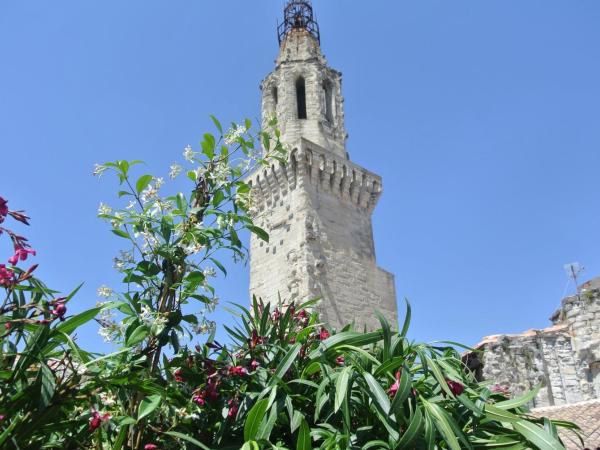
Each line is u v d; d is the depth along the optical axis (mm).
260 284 33562
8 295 4324
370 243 36031
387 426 5121
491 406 5754
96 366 5230
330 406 5668
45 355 4867
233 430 5668
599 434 15555
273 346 6258
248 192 6949
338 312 30922
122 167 6332
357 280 33344
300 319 7242
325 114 39625
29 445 4602
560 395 24719
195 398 5547
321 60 42156
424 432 5141
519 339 26109
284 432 5758
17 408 4516
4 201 4324
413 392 5645
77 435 5020
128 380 4938
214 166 6844
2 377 4582
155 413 5398
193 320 5996
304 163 34281
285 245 33000
